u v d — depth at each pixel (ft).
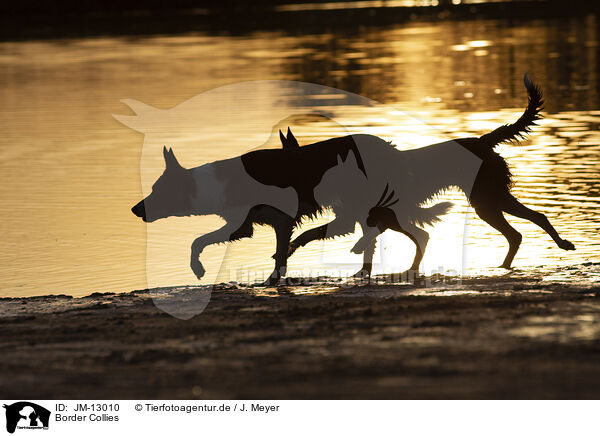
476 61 142.20
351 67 137.18
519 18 234.58
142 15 282.97
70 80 132.77
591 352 22.65
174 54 165.58
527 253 43.83
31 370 24.25
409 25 226.58
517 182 58.49
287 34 207.31
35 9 301.43
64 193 61.67
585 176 59.98
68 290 40.78
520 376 20.94
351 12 285.84
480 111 90.89
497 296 32.58
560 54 146.41
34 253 47.06
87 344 27.37
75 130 89.35
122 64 151.94
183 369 23.43
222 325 29.25
